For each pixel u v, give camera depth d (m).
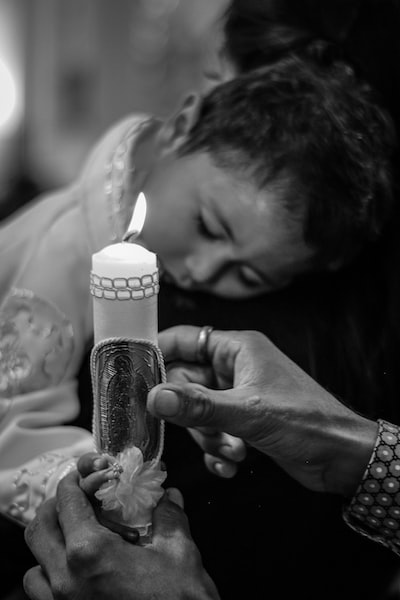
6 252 1.49
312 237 1.32
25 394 1.36
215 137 1.34
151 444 0.95
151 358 0.92
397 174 1.43
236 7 1.54
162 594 0.92
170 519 0.99
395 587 1.38
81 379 1.44
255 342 1.11
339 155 1.31
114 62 4.34
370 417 1.36
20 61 4.28
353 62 1.45
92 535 0.92
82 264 1.42
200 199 1.32
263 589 1.33
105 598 0.93
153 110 4.18
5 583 1.45
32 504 1.26
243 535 1.34
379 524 1.09
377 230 1.39
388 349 1.41
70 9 4.29
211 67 1.57
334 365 1.38
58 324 1.38
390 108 1.46
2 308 1.40
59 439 1.34
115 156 1.46
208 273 1.35
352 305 1.43
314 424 1.03
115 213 1.41
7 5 4.19
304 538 1.35
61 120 4.42
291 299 1.43
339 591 1.35
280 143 1.30
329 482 1.09
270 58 1.48
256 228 1.29
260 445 1.03
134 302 0.90
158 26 4.14
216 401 0.94
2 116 4.23
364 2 1.45
